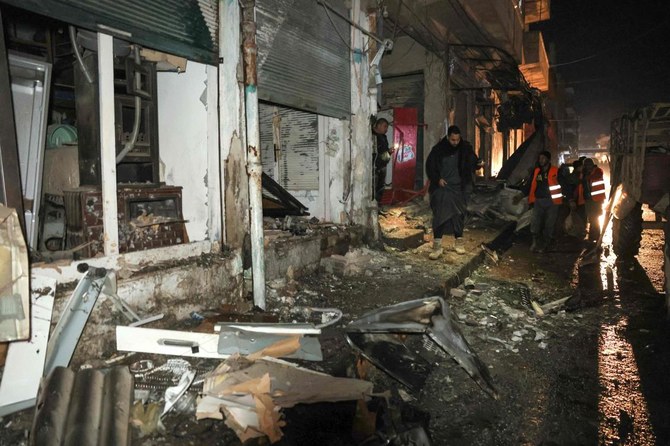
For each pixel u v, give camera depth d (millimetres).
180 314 3695
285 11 5008
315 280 5371
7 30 4098
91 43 3303
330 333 3797
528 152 14398
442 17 10461
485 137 16844
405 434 2539
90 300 2982
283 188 6555
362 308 4531
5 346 2545
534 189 8664
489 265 7480
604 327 4750
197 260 3906
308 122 6562
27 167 3352
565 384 3551
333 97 6059
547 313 5164
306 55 5430
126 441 2227
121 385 2568
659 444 2809
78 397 2377
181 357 3180
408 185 10891
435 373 3658
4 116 2621
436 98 11523
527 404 3256
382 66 12203
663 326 4750
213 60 3992
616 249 8047
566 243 9461
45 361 2705
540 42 18781
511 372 3732
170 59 3740
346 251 6266
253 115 4168
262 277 4254
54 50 4402
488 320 4840
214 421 2510
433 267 6281
